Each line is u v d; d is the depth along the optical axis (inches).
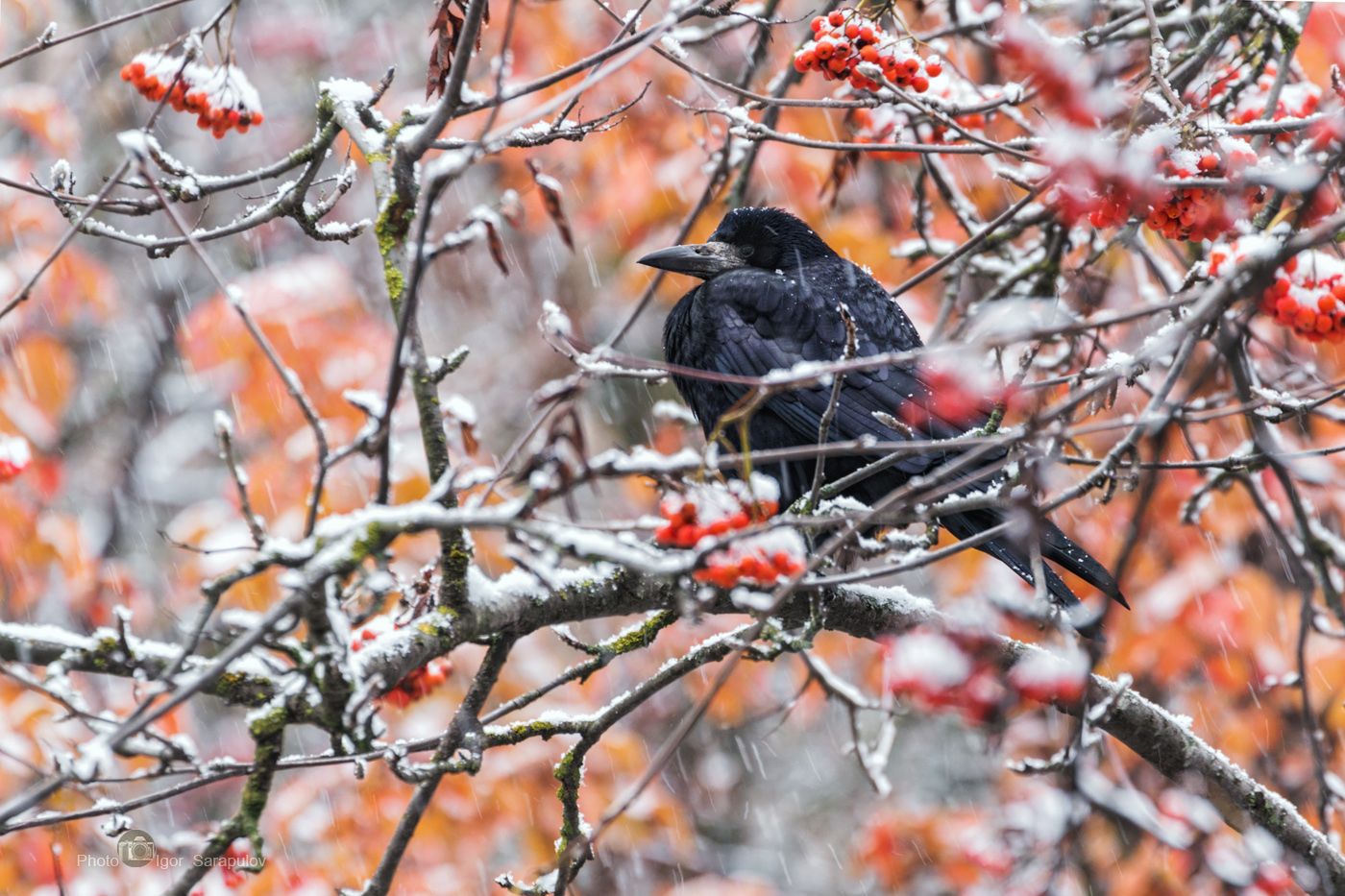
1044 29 357.7
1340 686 502.6
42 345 565.6
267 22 761.0
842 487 266.2
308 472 540.4
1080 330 215.3
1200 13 404.8
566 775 299.0
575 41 576.1
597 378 237.0
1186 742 339.3
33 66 732.0
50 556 561.6
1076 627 250.4
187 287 774.5
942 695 245.9
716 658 296.5
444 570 272.1
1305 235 209.2
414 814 270.5
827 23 303.6
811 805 786.8
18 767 481.4
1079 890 499.5
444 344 784.3
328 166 776.3
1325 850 342.0
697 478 231.9
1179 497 520.7
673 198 565.0
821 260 441.1
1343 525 523.8
